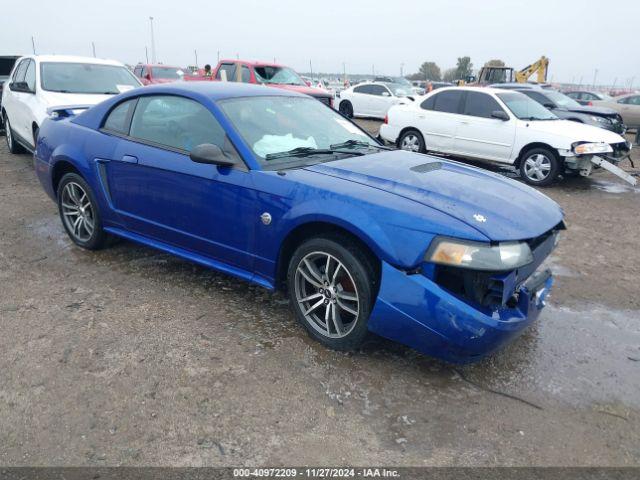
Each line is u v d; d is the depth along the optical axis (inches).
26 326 130.6
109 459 88.8
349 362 118.6
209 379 110.8
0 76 489.4
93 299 146.3
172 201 144.4
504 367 119.3
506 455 92.0
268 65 575.5
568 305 154.4
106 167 162.7
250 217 127.9
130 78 334.3
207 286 156.6
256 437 94.7
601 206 282.7
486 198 118.0
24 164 328.5
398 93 749.3
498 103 355.3
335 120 167.8
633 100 673.6
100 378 110.3
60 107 200.8
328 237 117.5
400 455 91.4
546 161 328.8
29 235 198.2
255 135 137.1
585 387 112.9
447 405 105.2
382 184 119.3
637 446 95.3
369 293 112.7
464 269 102.9
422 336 107.0
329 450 92.1
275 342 126.2
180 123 146.4
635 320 145.5
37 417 98.4
